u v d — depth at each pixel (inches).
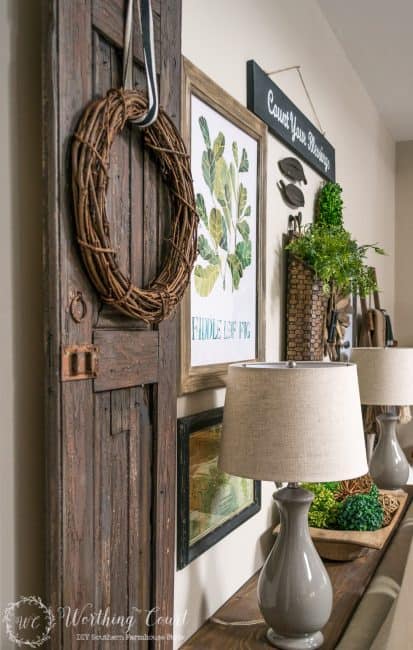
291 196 76.4
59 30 30.8
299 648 45.9
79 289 32.7
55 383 31.3
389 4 92.9
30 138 33.1
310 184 87.4
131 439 38.5
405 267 167.3
